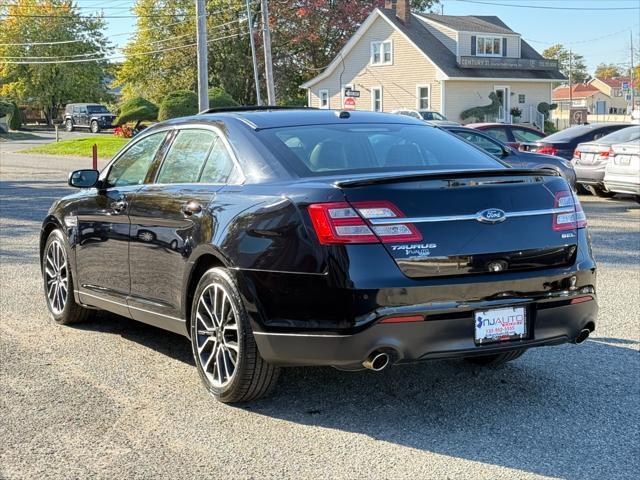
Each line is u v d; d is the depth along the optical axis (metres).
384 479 3.78
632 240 11.29
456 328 4.28
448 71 46.78
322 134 5.13
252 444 4.23
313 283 4.25
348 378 5.34
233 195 4.80
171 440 4.29
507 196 4.46
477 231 4.34
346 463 3.97
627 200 16.98
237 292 4.58
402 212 4.22
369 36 51.16
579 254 4.68
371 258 4.17
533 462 3.97
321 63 63.03
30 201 17.47
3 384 5.23
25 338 6.39
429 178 4.30
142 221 5.52
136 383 5.26
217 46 60.41
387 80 50.38
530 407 4.77
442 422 4.53
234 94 61.97
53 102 80.69
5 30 76.94
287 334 4.36
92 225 6.15
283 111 5.56
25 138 59.34
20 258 10.13
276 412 4.71
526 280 4.44
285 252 4.36
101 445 4.22
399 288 4.16
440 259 4.25
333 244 4.20
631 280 8.54
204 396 5.00
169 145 5.71
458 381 5.26
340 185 4.24
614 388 5.10
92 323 6.88
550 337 4.58
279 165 4.79
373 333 4.14
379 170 4.82
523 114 50.47
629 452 4.09
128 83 68.81
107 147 41.16
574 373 5.42
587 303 4.71
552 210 4.59
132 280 5.70
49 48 77.06
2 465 3.97
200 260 4.96
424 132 5.47
